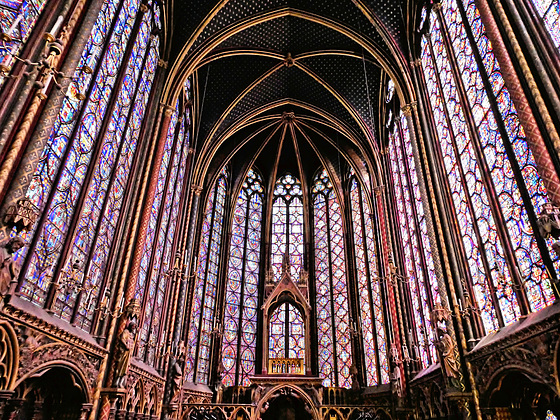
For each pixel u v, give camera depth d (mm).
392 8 16094
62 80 7449
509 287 9164
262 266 24203
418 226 15133
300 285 21203
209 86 20453
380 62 17094
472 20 10992
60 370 8219
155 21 14766
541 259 7988
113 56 11016
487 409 9477
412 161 16188
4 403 6430
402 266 17219
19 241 5984
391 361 17016
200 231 20578
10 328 6336
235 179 25266
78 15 7969
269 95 22047
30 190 7215
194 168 20266
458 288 11305
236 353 21156
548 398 8250
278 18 18297
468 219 11273
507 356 8625
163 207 15320
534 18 8328
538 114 7516
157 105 14625
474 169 10883
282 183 26828
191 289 18531
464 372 10297
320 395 17078
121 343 10289
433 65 14039
